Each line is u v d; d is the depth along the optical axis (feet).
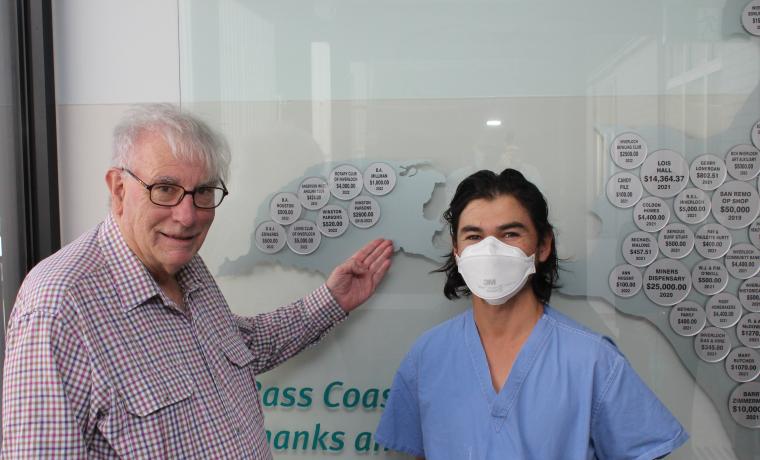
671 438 3.07
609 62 4.05
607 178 4.08
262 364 3.77
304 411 4.34
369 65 4.19
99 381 2.47
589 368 3.05
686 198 4.04
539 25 4.08
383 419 3.73
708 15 4.00
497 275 3.06
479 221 3.14
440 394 3.33
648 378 4.09
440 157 4.17
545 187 4.11
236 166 4.29
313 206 4.26
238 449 2.90
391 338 4.25
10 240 4.05
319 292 3.93
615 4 4.03
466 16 4.11
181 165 2.62
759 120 4.00
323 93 4.23
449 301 4.20
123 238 2.76
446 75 4.14
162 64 4.27
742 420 4.05
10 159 4.04
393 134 4.19
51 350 2.38
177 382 2.72
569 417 3.04
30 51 4.14
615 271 4.09
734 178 4.02
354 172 4.22
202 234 2.85
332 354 4.30
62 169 4.30
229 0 4.24
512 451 3.03
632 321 4.09
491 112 4.13
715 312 4.05
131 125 2.65
